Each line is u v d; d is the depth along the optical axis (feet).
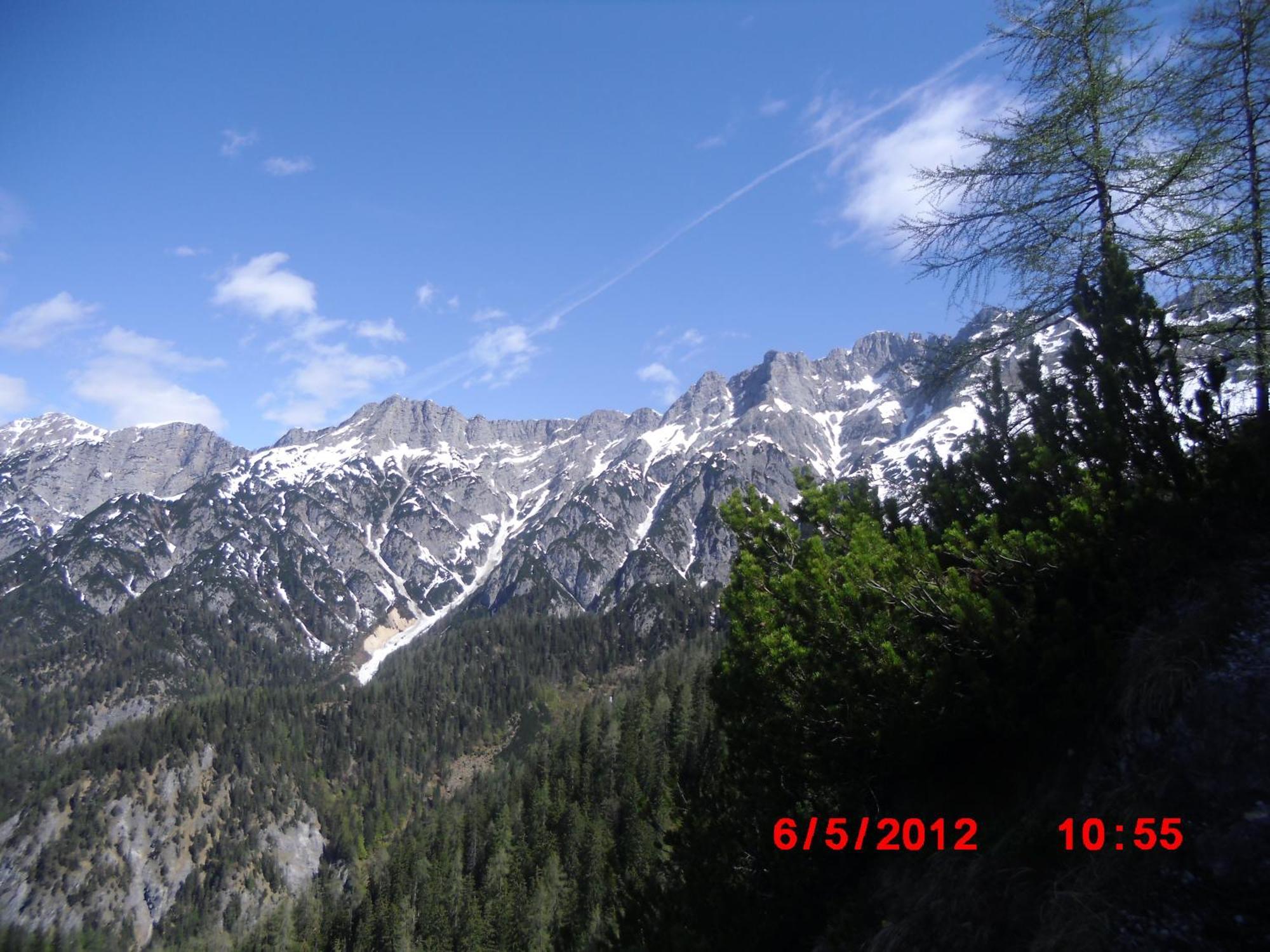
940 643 28.35
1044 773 26.30
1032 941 21.11
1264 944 17.69
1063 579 28.53
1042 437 34.53
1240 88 40.63
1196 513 26.76
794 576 32.60
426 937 223.92
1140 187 40.34
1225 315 39.81
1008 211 41.91
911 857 28.66
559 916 187.83
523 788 279.28
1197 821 20.42
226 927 345.31
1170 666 23.21
